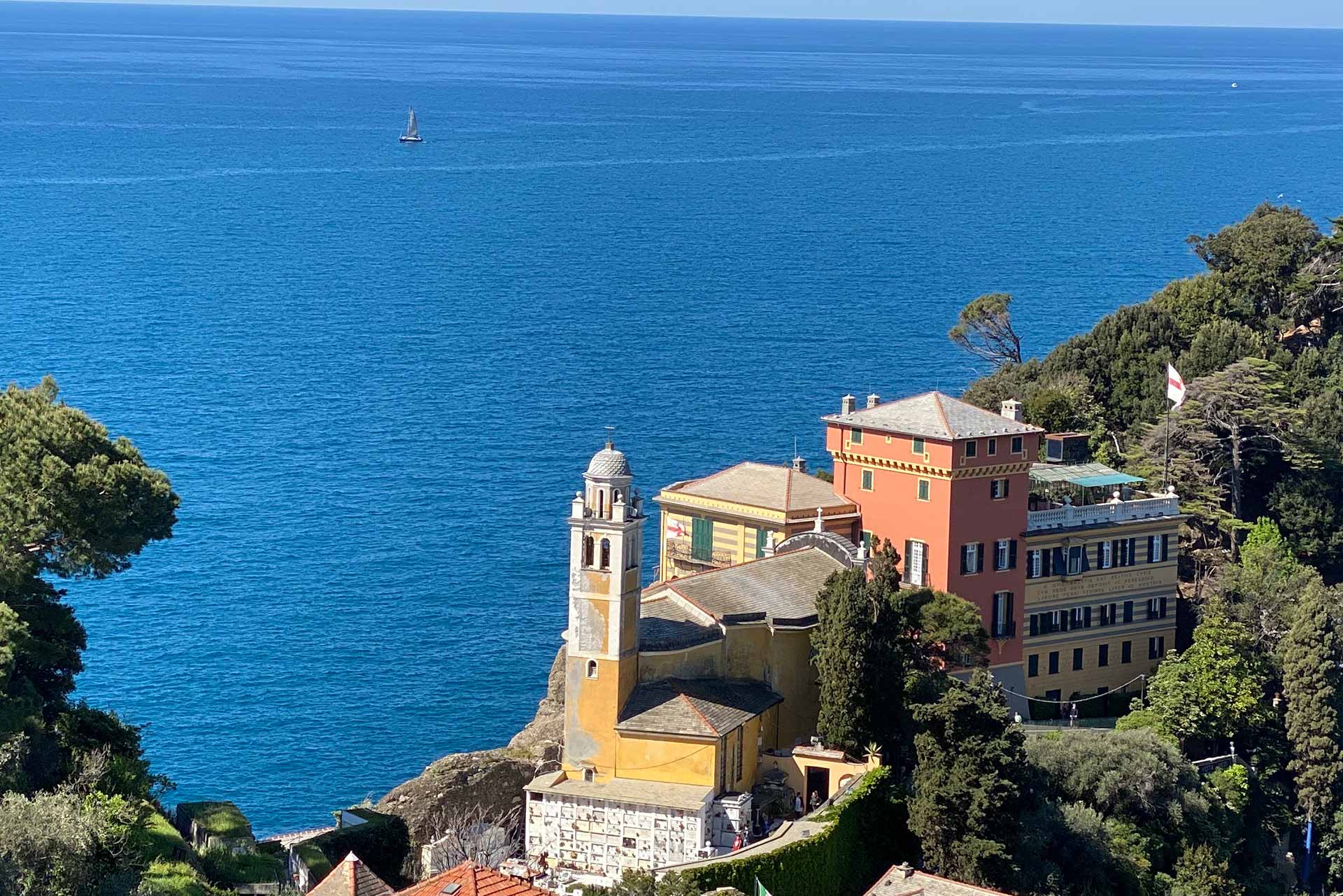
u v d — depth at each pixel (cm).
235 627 15862
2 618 8756
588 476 9625
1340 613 12062
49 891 7019
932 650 10600
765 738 10175
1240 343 15862
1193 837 10575
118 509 9281
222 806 9344
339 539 18275
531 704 14450
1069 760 10500
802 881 8981
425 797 9994
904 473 11919
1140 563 12700
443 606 16500
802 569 11062
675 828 9275
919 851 9675
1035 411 14862
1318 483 14538
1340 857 11606
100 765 8669
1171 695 11800
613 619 9594
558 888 9050
